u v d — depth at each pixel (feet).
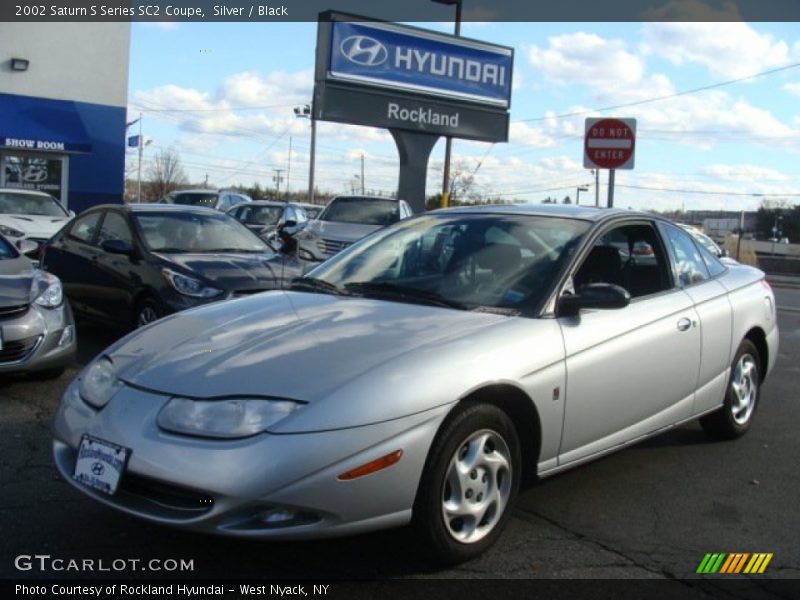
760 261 147.43
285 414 10.30
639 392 14.61
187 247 27.17
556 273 13.82
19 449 16.24
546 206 16.66
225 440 10.21
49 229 47.93
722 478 16.21
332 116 63.05
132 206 28.68
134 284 25.64
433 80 67.05
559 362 12.81
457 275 14.32
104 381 11.89
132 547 11.98
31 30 69.00
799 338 38.06
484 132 70.38
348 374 10.81
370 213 50.16
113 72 73.31
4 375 21.66
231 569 11.40
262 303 14.05
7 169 69.62
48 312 21.06
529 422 12.64
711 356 16.76
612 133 37.78
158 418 10.66
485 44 69.46
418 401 10.82
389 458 10.50
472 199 150.82
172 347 12.09
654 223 16.72
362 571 11.46
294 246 32.30
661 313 15.33
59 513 13.07
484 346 11.96
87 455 11.07
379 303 13.64
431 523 11.07
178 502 10.44
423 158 68.03
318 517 10.28
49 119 69.72
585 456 13.80
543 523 13.55
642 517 13.99
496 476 12.02
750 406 18.98
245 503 9.97
